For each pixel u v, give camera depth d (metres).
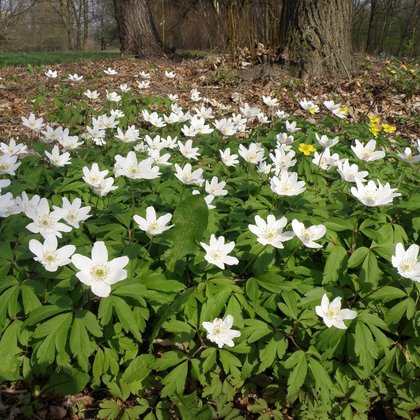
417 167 0.66
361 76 1.43
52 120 0.97
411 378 0.40
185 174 0.52
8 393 0.40
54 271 0.39
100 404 0.39
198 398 0.39
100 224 0.48
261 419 0.39
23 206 0.41
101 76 1.52
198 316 0.41
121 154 0.66
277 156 0.57
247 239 0.45
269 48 1.49
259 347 0.40
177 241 0.42
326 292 0.41
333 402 0.39
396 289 0.41
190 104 1.20
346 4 1.39
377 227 0.47
